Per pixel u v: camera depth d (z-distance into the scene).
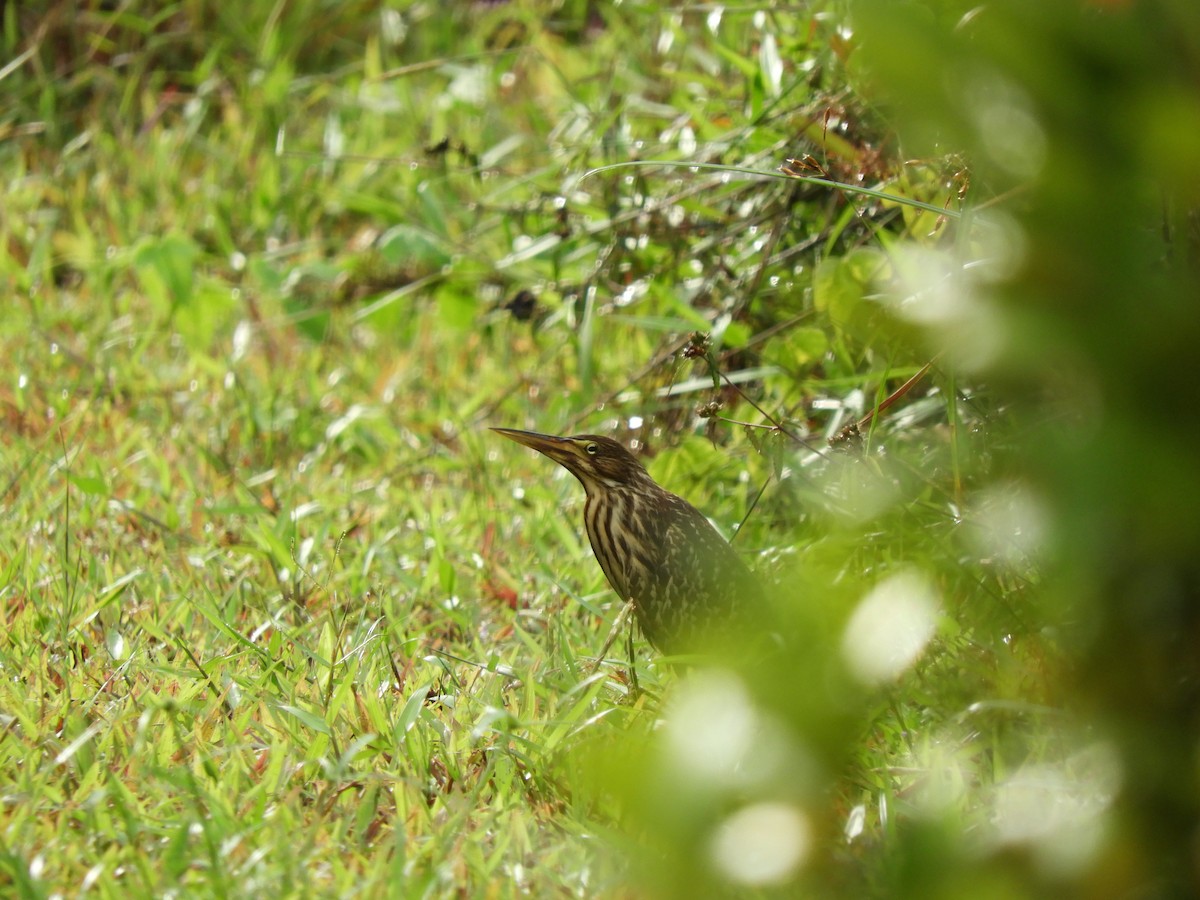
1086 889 4.73
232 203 18.67
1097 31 4.21
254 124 19.64
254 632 10.27
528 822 7.81
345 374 15.73
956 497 8.51
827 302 10.38
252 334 16.52
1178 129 4.18
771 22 14.27
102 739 8.23
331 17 21.66
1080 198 4.29
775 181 13.01
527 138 17.28
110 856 6.98
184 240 15.91
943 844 4.89
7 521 11.69
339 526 12.34
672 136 14.34
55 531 11.28
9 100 20.38
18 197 18.69
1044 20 4.20
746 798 4.64
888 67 4.34
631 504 10.66
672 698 8.46
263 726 8.58
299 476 13.49
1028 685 7.51
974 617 7.21
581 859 7.39
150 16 21.53
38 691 8.88
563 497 13.26
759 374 12.35
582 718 8.66
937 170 10.16
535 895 7.13
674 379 13.65
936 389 11.36
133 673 9.30
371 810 7.66
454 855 7.30
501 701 9.12
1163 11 4.25
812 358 12.23
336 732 8.54
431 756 8.50
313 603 10.85
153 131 19.81
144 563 11.25
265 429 14.30
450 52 21.17
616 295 14.30
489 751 8.45
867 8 4.32
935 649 7.94
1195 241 5.59
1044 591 6.33
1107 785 5.02
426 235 16.14
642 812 4.57
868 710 6.94
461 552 11.88
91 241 17.53
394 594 11.15
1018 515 5.83
